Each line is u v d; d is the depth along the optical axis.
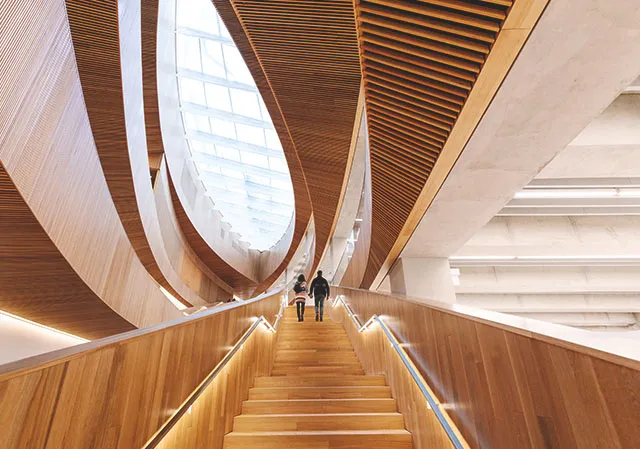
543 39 2.13
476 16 2.17
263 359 5.48
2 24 2.38
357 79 4.11
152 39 7.04
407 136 3.40
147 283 6.76
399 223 4.99
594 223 7.04
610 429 1.17
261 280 20.17
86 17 4.44
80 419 1.47
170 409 2.30
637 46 2.15
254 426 3.69
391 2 2.29
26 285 4.34
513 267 8.59
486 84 2.45
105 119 5.71
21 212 3.05
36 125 2.97
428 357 3.08
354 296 7.91
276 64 4.08
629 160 4.06
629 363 1.07
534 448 1.58
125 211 7.04
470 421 2.22
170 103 10.17
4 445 1.11
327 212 9.80
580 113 2.72
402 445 3.35
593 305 9.84
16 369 1.18
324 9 3.14
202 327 2.95
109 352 1.69
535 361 1.58
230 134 13.15
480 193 3.98
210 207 14.97
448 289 6.04
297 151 6.59
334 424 3.71
